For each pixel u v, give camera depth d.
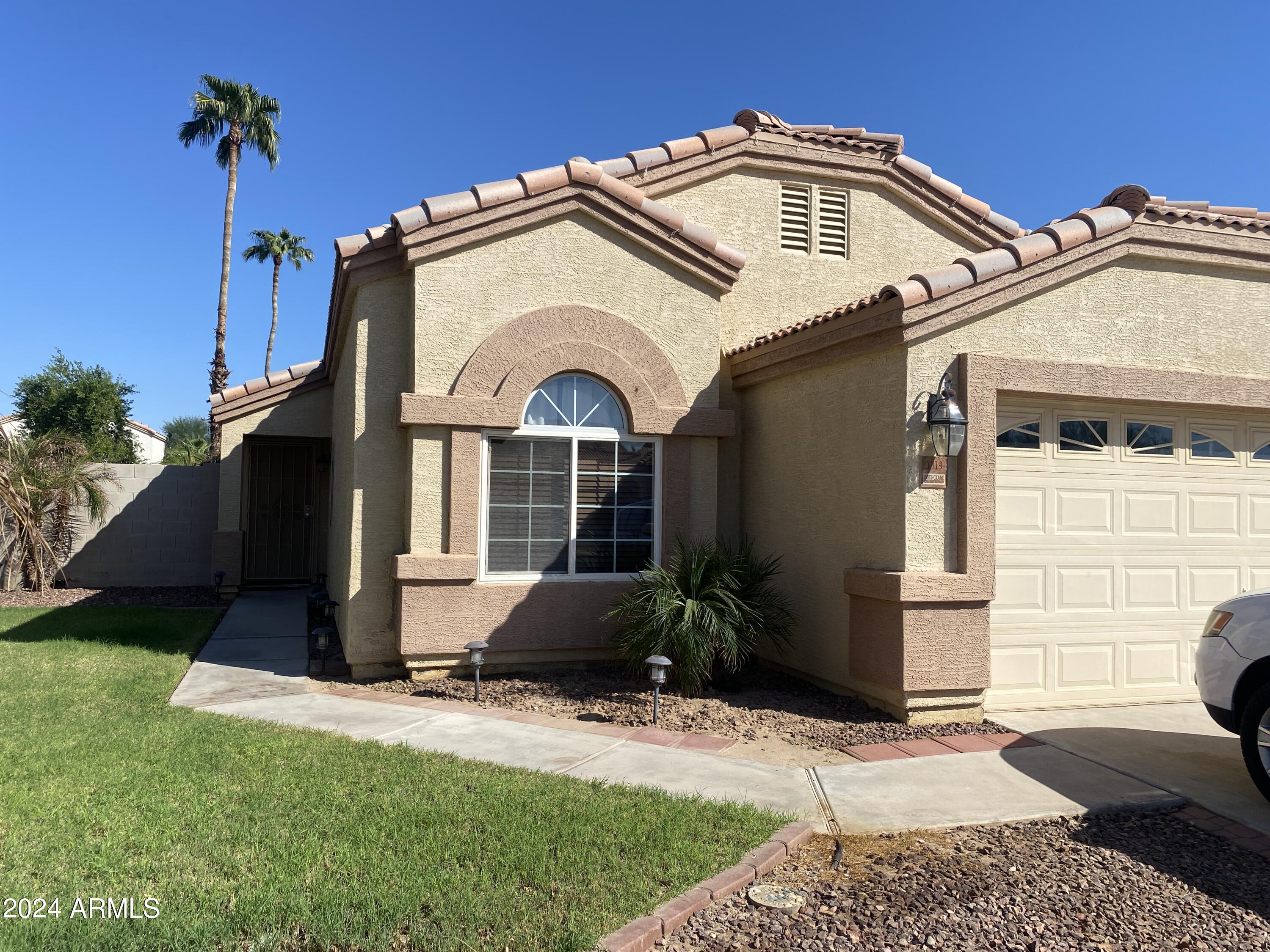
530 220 8.63
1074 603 7.90
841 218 10.76
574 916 3.68
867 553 7.68
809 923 3.89
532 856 4.25
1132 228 7.84
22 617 11.69
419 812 4.77
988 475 7.32
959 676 7.21
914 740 6.80
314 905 3.69
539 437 8.78
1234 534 8.53
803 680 8.77
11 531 14.87
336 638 10.79
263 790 5.06
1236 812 5.42
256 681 8.41
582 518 8.93
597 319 8.83
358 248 8.44
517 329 8.55
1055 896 4.25
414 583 8.20
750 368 9.53
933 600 7.07
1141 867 4.63
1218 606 6.06
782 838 4.72
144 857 4.12
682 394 9.14
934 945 3.75
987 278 7.32
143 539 16.12
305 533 16.83
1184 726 7.30
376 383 8.66
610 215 8.92
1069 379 7.60
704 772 5.87
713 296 9.34
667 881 4.11
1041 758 6.37
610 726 6.98
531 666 8.75
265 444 16.67
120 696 7.38
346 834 4.45
